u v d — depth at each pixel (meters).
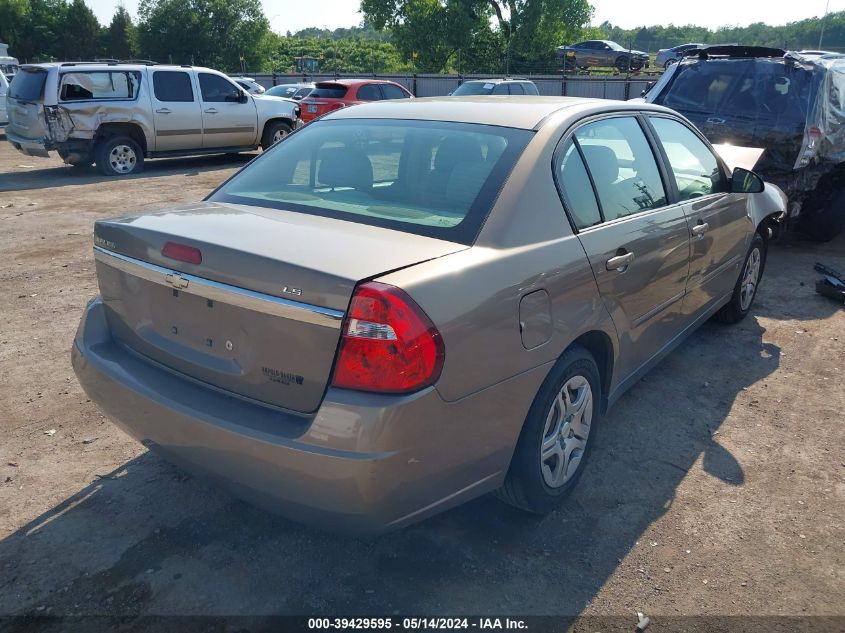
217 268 2.39
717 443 3.76
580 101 3.48
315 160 3.25
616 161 3.42
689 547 2.91
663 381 4.52
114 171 13.29
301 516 2.30
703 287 4.34
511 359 2.53
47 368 4.53
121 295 2.85
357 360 2.15
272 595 2.61
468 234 2.58
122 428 2.81
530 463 2.80
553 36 47.00
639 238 3.35
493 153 2.91
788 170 7.34
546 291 2.69
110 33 78.19
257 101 15.16
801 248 8.12
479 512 3.12
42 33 77.25
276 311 2.26
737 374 4.63
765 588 2.68
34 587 2.63
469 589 2.65
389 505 2.23
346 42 83.31
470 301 2.35
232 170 14.38
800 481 3.40
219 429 2.34
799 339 5.23
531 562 2.81
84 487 3.26
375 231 2.59
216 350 2.49
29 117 12.52
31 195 11.02
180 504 3.15
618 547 2.91
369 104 3.73
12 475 3.34
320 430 2.17
